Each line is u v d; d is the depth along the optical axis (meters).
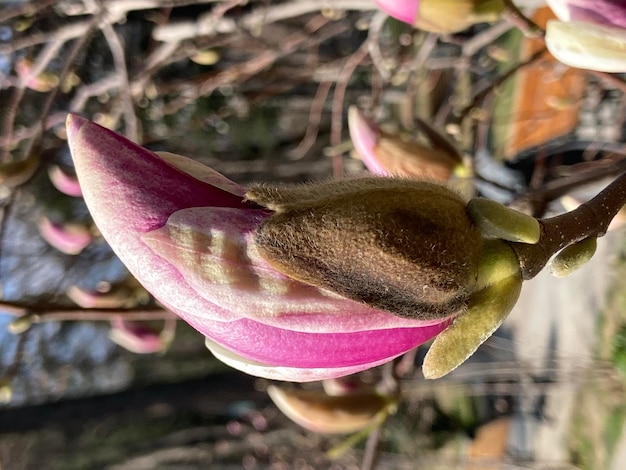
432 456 0.56
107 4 0.26
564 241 0.09
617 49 0.10
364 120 0.16
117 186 0.08
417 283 0.09
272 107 0.62
